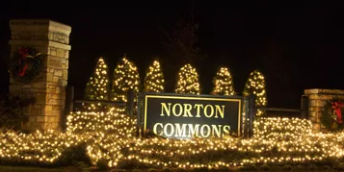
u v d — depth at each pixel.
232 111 11.54
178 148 10.05
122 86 14.35
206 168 9.80
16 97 12.03
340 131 13.89
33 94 12.33
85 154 10.09
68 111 13.08
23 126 12.20
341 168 10.27
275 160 10.30
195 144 10.23
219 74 15.54
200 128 11.39
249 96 11.66
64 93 13.07
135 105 12.91
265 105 15.36
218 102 11.50
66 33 13.07
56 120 12.80
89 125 13.02
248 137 11.59
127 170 9.45
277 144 10.52
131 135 12.06
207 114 11.44
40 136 10.73
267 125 14.27
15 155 9.84
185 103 11.39
